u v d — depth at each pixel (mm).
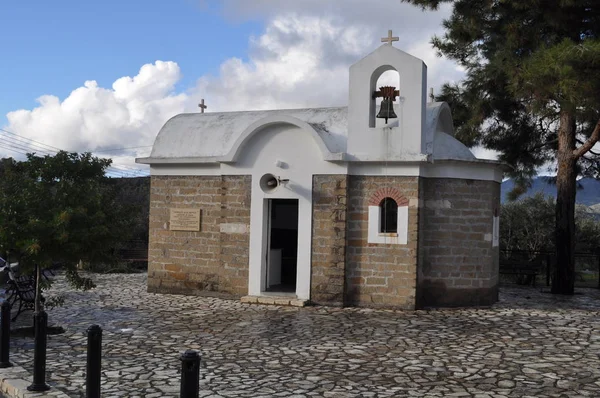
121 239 12219
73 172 12219
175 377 8750
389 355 10273
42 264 11133
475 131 22281
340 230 15398
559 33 18859
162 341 11250
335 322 13305
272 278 17438
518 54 19156
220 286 16844
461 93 22766
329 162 15500
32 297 13633
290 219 19969
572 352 10680
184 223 17344
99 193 11859
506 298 17797
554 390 8320
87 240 11289
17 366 9273
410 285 14992
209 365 9492
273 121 15789
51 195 11602
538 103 16406
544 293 19469
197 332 12125
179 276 17406
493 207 16219
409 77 15133
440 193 15562
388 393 8078
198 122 18219
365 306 15336
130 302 15953
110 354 10188
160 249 17672
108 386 8281
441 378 8859
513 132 22688
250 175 16453
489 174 15938
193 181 17328
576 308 15953
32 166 12031
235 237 16625
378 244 15281
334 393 8047
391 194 15195
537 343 11398
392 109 15234
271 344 11062
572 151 19734
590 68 13906
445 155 15812
